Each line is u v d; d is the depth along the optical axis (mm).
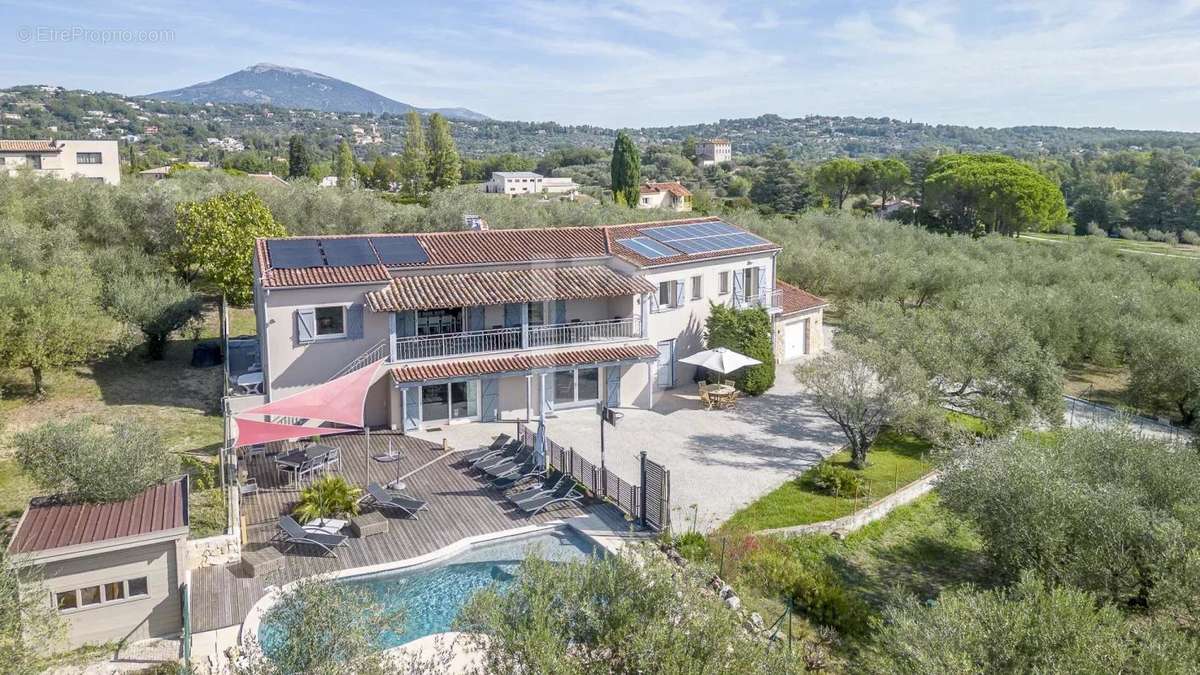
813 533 22328
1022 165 103875
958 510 19016
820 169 126500
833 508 23734
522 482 24859
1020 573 15914
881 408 26828
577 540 21312
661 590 11219
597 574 11711
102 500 17391
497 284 31469
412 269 31094
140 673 15039
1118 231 104750
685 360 33688
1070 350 42500
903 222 104188
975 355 30891
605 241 36625
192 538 19406
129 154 137625
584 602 11086
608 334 33750
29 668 12008
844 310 52438
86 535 15734
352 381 25922
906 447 30141
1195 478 18078
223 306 39875
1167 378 34938
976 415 30953
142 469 18281
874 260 53562
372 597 15852
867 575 20891
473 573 19578
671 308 36000
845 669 16078
